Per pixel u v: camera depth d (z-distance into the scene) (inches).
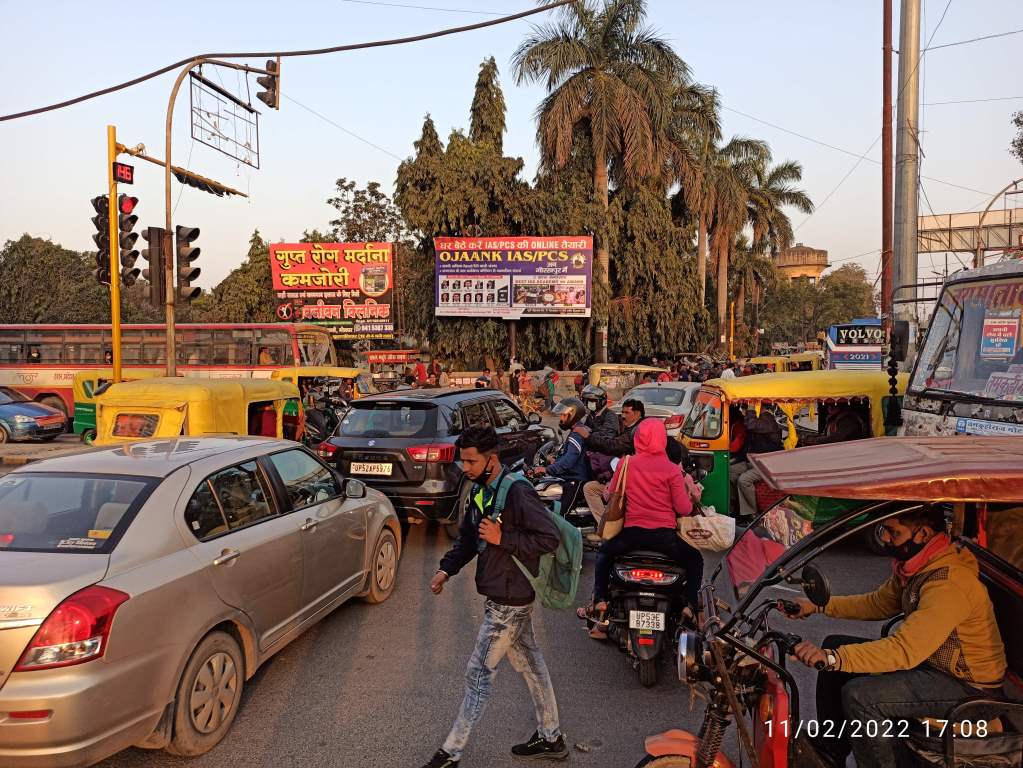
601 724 167.2
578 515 286.2
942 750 101.4
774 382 333.7
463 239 1195.3
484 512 149.5
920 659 102.3
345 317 1318.9
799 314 3014.3
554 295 1197.7
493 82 1387.8
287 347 882.8
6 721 121.9
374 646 212.8
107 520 149.6
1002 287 245.4
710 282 1962.4
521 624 148.0
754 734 113.2
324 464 231.6
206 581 154.8
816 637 201.8
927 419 265.3
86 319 1676.9
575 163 1268.5
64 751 123.6
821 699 120.2
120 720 131.4
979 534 128.8
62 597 128.0
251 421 451.5
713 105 1459.2
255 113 587.2
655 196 1366.9
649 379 1024.2
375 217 1865.2
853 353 775.1
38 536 145.9
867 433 337.7
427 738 160.1
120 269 522.3
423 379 1105.4
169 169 535.5
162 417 349.1
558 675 194.7
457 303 1205.1
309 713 171.3
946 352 267.0
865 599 126.8
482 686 146.1
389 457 319.6
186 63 477.4
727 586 151.2
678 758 113.5
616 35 1230.9
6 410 682.2
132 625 134.3
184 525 158.4
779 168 1882.4
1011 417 221.9
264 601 176.1
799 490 105.2
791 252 3804.1
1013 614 114.6
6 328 909.8
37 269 1640.0
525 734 162.4
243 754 153.3
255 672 177.9
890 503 109.8
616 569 189.0
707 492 329.7
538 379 1095.0
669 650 203.0
